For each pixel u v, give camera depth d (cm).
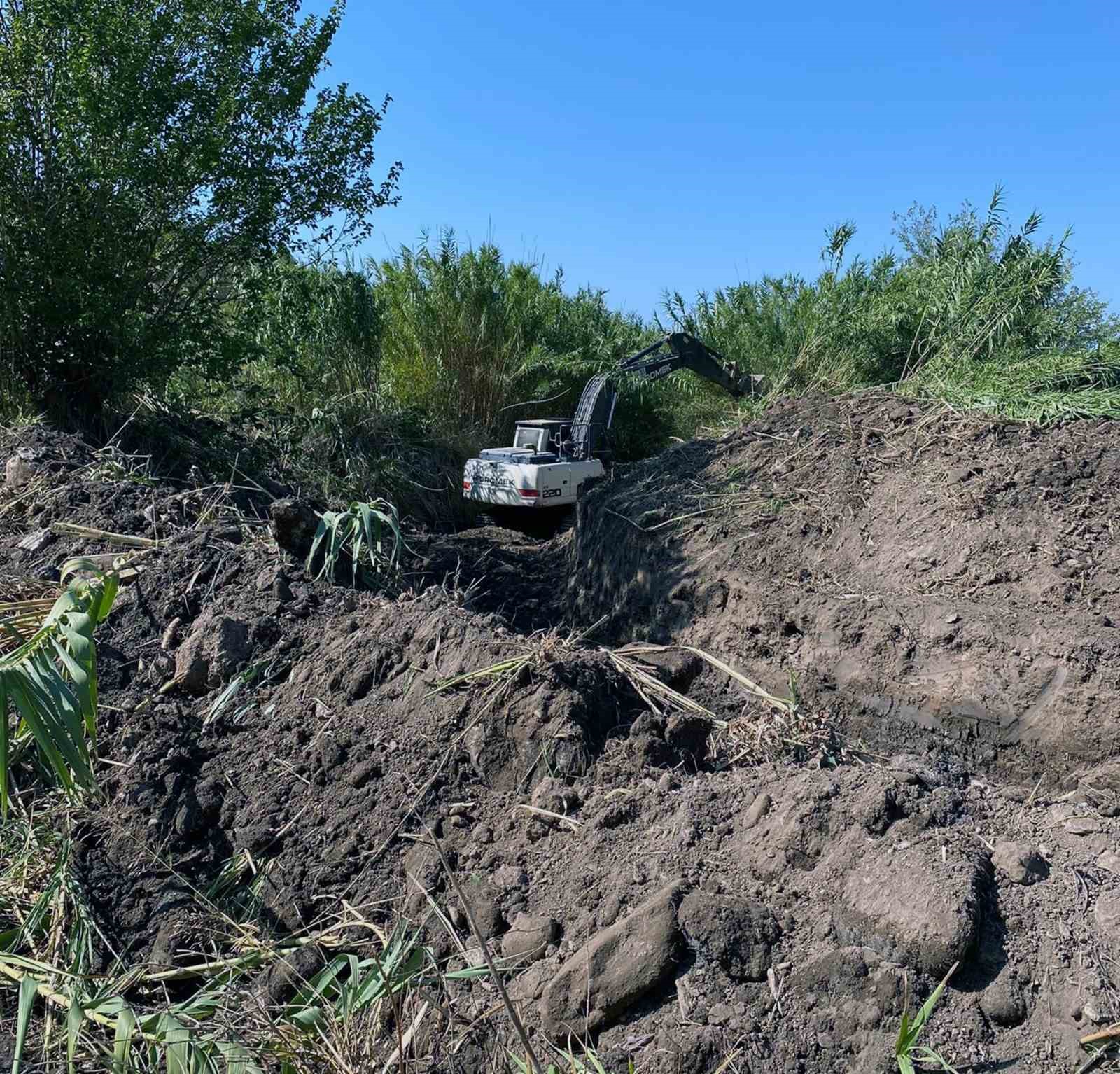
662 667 553
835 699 581
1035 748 494
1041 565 586
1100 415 725
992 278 945
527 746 420
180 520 678
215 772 446
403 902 376
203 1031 316
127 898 399
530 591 1022
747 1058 290
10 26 956
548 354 1705
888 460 765
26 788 450
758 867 345
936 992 278
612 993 313
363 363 1416
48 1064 323
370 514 600
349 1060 306
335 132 1067
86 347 971
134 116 962
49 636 389
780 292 1633
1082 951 299
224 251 1053
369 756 436
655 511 839
